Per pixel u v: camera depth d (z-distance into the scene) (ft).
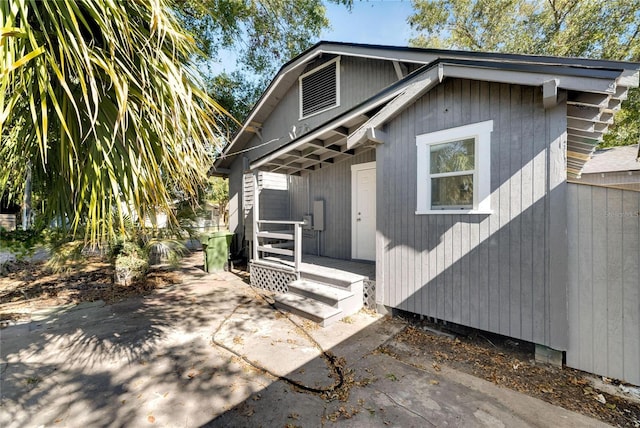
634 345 8.50
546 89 9.00
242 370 9.68
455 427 7.02
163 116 5.31
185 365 10.00
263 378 9.20
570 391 8.41
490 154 10.94
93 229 5.49
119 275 20.80
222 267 26.32
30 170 7.27
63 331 12.96
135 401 8.08
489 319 10.91
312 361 10.18
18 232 18.88
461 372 9.47
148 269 23.52
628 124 35.32
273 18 32.78
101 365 10.03
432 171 12.57
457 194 11.85
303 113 24.80
